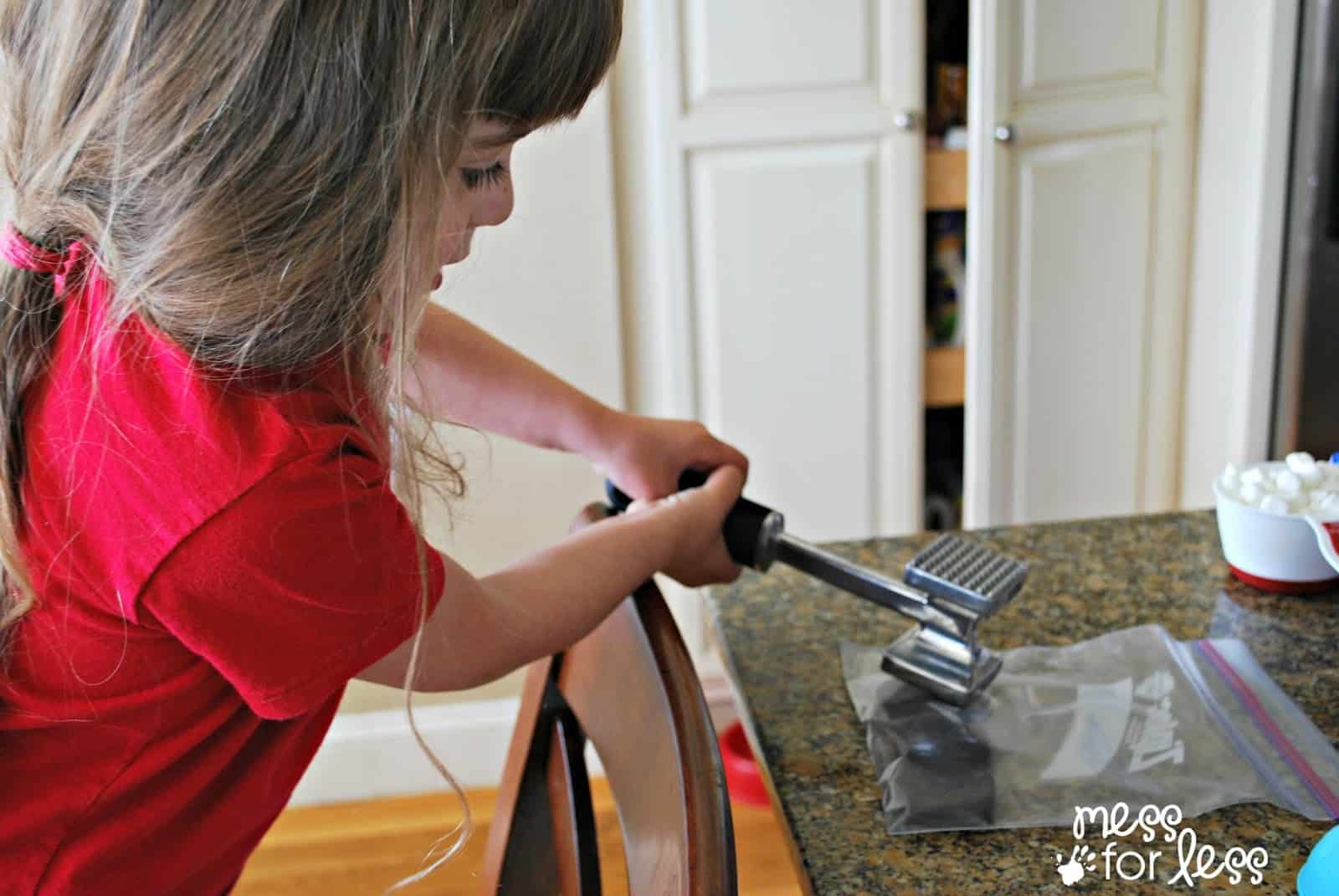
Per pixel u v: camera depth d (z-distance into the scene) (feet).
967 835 2.04
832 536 6.24
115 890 2.19
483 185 2.07
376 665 2.19
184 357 1.86
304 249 1.79
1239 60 5.56
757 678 2.55
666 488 2.85
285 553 1.86
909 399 6.03
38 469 1.94
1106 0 5.41
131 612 1.93
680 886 1.66
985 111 5.25
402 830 6.05
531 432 2.86
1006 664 2.51
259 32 1.69
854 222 5.76
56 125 1.79
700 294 5.83
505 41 1.81
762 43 5.51
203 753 2.20
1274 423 5.93
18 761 2.09
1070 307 5.80
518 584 2.28
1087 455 6.08
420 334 2.73
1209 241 5.87
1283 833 1.99
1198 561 2.90
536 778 2.58
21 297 1.97
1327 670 2.42
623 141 5.60
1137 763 2.18
